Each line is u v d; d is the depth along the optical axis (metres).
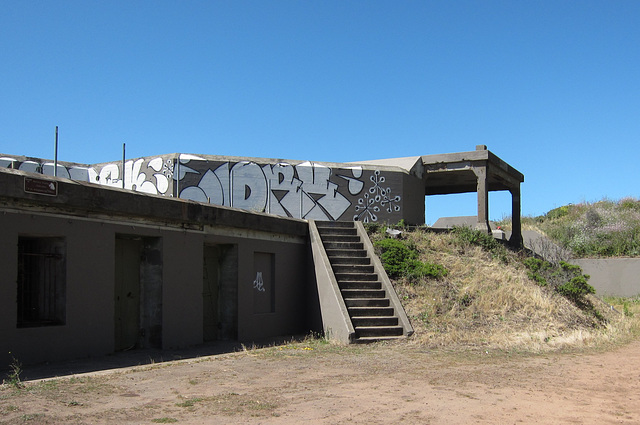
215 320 13.68
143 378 8.39
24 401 6.65
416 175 22.44
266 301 14.69
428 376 9.10
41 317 9.83
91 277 10.01
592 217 34.06
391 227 18.30
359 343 12.81
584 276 18.38
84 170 20.77
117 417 6.15
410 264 15.58
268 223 14.62
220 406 6.79
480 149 21.45
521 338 12.91
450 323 13.62
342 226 17.06
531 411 6.94
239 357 10.82
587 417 6.71
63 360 9.48
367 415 6.53
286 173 20.20
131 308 11.54
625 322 17.62
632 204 36.97
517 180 25.33
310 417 6.38
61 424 5.79
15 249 8.75
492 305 14.62
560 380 9.01
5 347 8.59
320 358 10.80
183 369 9.30
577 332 13.98
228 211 13.21
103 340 10.21
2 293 8.55
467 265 16.52
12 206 8.73
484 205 20.94
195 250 12.40
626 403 7.51
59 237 9.66
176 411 6.52
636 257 28.72
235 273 13.63
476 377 9.09
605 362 10.89
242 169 19.55
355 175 20.98
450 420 6.40
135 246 11.72
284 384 8.23
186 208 11.98
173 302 11.71
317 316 14.96
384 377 8.95
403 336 13.14
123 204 10.48
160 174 18.98
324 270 14.72
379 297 14.50
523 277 16.89
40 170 19.52
